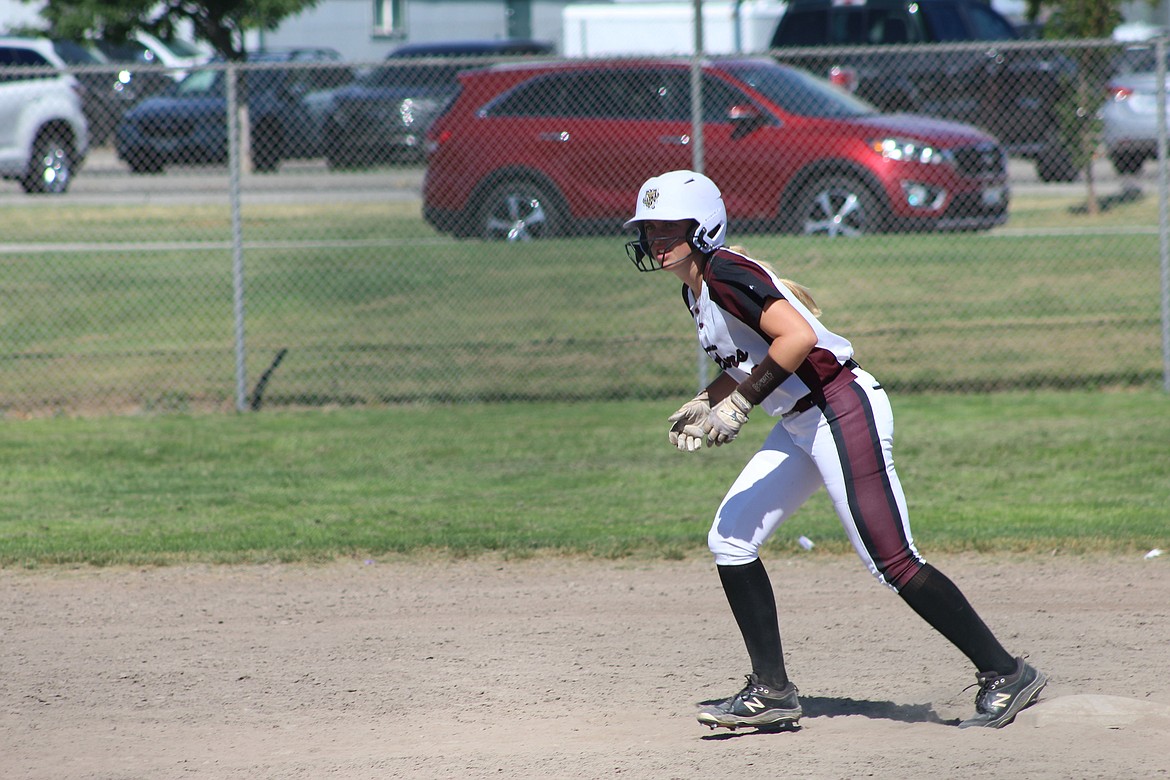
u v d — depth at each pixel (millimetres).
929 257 51500
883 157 51719
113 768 16438
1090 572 24859
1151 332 45156
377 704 18750
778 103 52656
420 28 116812
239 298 41094
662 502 30828
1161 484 31047
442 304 49000
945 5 77625
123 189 70000
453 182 53750
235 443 36938
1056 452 34188
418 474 33656
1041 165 65312
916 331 45344
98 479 33406
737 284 15586
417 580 25250
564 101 52938
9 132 67688
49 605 23844
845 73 67188
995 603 23125
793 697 17062
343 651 21203
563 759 16234
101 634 22203
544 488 32188
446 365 43875
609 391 41656
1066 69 61281
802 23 80312
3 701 19047
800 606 23312
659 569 25844
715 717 17016
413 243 53094
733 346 16188
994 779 14773
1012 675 16734
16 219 61844
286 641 21766
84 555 26625
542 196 53188
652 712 18203
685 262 16156
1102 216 59656
